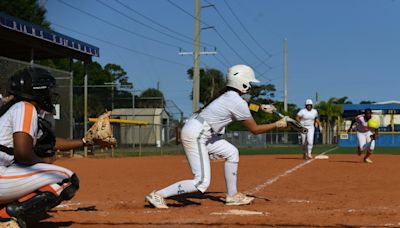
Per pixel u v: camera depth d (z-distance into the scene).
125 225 6.14
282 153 32.88
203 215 6.81
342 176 13.36
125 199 8.96
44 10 55.75
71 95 27.02
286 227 5.91
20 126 4.96
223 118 7.80
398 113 64.94
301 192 9.81
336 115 64.12
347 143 53.06
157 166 19.00
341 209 7.30
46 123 5.41
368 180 12.20
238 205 7.93
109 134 5.98
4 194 5.06
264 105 8.16
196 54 36.03
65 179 5.31
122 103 55.50
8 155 5.11
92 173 15.44
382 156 24.69
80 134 36.78
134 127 40.44
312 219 6.36
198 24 36.19
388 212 6.94
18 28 21.70
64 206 7.97
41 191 5.17
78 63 84.12
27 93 5.22
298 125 7.96
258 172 14.99
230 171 7.98
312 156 24.12
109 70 105.31
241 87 7.93
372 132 19.20
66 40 25.53
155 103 55.25
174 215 6.84
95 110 50.31
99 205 8.09
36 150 5.33
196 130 7.75
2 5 51.38
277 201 8.41
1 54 29.20
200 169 7.73
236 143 47.94
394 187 10.61
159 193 7.69
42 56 29.97
